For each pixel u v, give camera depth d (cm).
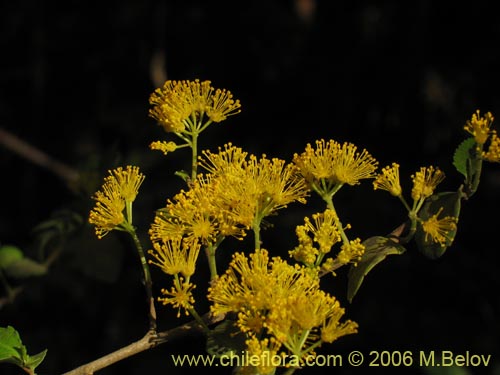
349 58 62
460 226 54
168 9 66
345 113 61
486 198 54
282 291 27
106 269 39
